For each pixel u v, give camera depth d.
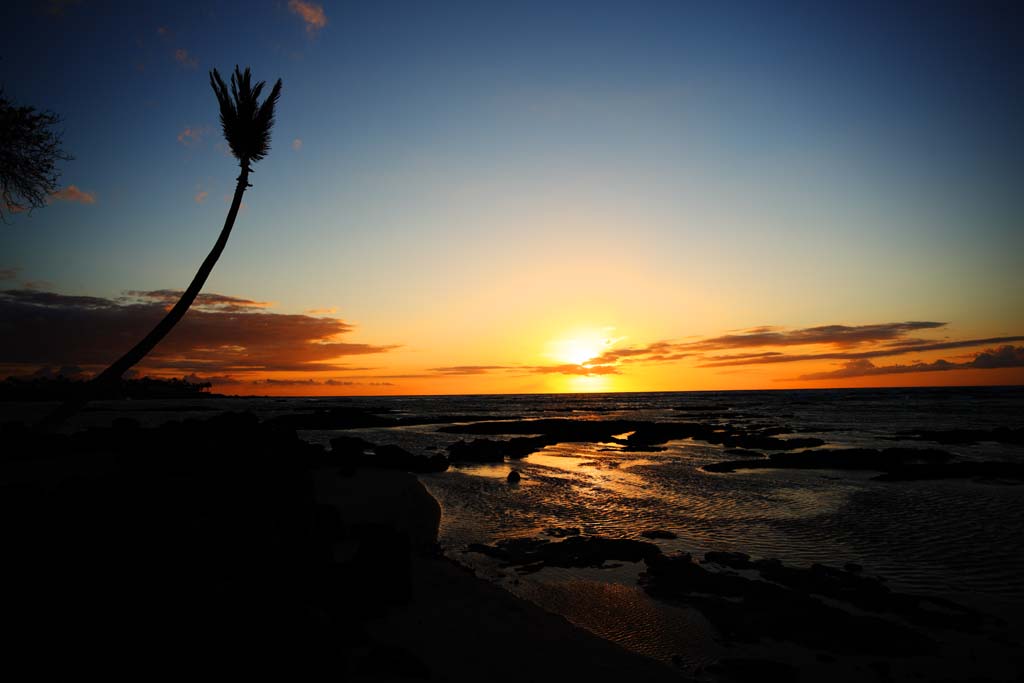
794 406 119.12
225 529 6.78
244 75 11.69
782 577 12.62
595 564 13.76
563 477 29.14
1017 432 45.75
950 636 9.85
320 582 8.28
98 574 5.04
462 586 11.06
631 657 8.60
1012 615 10.75
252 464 9.54
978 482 26.22
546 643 8.62
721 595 11.62
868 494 23.47
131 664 4.52
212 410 108.06
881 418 76.06
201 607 5.18
